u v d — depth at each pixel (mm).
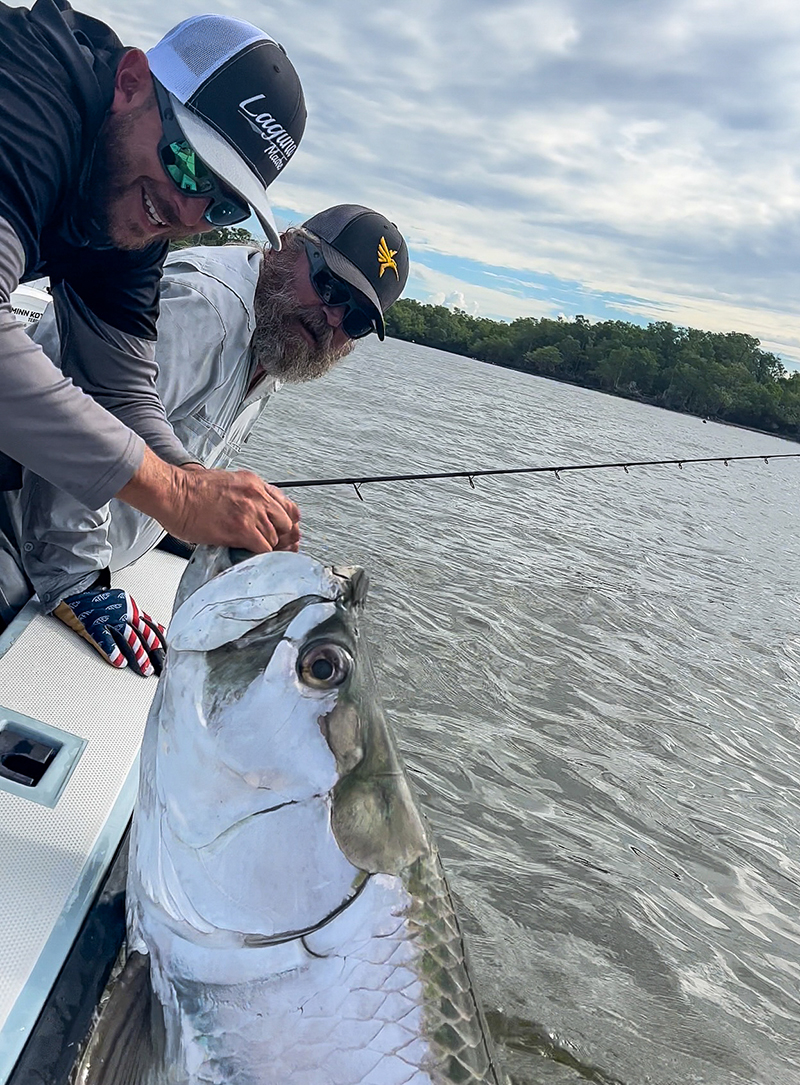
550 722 4918
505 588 7125
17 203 1569
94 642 2189
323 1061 1493
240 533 1750
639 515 13586
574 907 3363
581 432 25531
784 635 8141
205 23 1725
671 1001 3006
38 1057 1356
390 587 6363
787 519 18953
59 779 1760
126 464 1635
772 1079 2764
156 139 1691
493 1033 2680
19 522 2291
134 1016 1507
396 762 1684
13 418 1561
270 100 1739
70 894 1550
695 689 6066
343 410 15852
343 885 1530
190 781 1524
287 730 1531
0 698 1898
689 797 4508
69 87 1614
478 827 3740
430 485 10992
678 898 3621
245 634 1575
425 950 1582
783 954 3438
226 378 2836
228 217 1824
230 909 1498
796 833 4395
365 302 2887
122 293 2129
